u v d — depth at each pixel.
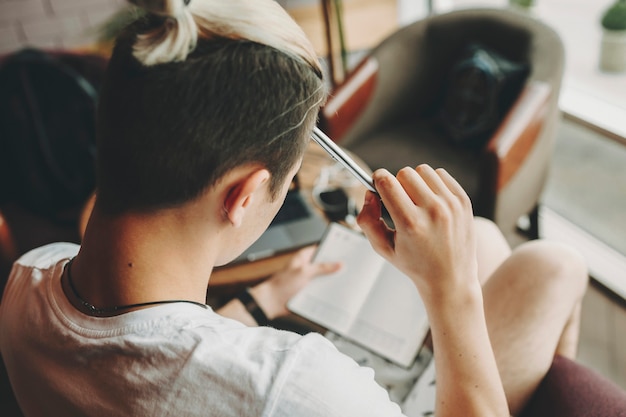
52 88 1.86
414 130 2.11
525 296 1.02
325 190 1.51
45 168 1.86
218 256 0.59
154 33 0.47
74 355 0.52
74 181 1.91
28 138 1.85
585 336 1.77
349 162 0.68
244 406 0.48
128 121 0.47
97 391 0.51
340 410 0.50
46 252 0.67
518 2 2.54
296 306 1.18
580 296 1.06
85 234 0.55
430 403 1.01
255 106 0.48
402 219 0.61
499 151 1.60
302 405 0.48
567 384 0.96
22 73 1.82
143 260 0.52
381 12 2.88
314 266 1.23
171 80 0.46
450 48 2.09
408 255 0.64
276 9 0.50
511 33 1.94
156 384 0.49
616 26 2.28
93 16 2.49
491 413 0.69
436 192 0.63
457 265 0.63
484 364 0.69
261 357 0.50
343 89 1.98
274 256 1.35
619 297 1.85
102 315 0.52
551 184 2.24
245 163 0.51
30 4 2.39
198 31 0.46
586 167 2.29
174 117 0.46
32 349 0.55
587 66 2.49
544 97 1.71
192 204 0.51
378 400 0.53
